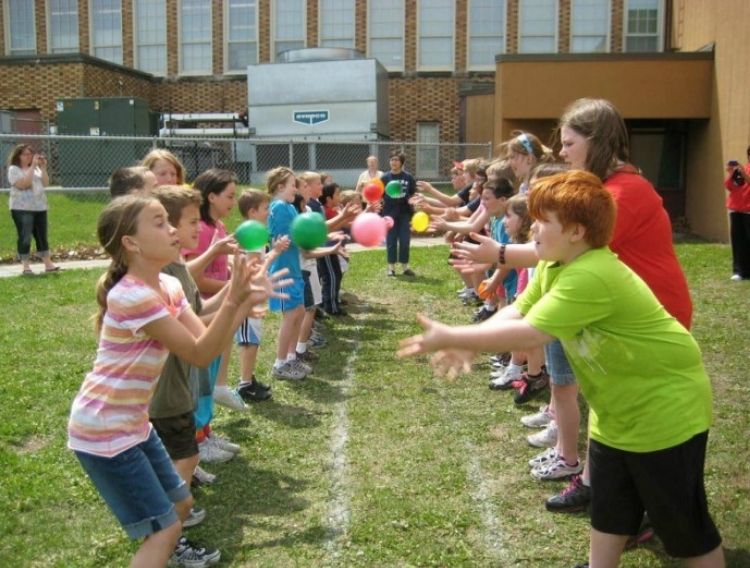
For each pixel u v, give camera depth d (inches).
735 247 418.6
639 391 110.6
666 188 716.7
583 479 157.4
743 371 251.6
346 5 1002.7
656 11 960.3
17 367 257.8
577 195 109.0
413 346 104.2
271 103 809.5
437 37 992.2
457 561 138.6
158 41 1042.1
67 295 384.8
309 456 187.2
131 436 113.2
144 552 113.7
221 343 112.5
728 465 176.7
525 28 977.5
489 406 224.1
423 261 522.3
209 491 167.8
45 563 139.3
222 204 188.7
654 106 642.2
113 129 814.5
